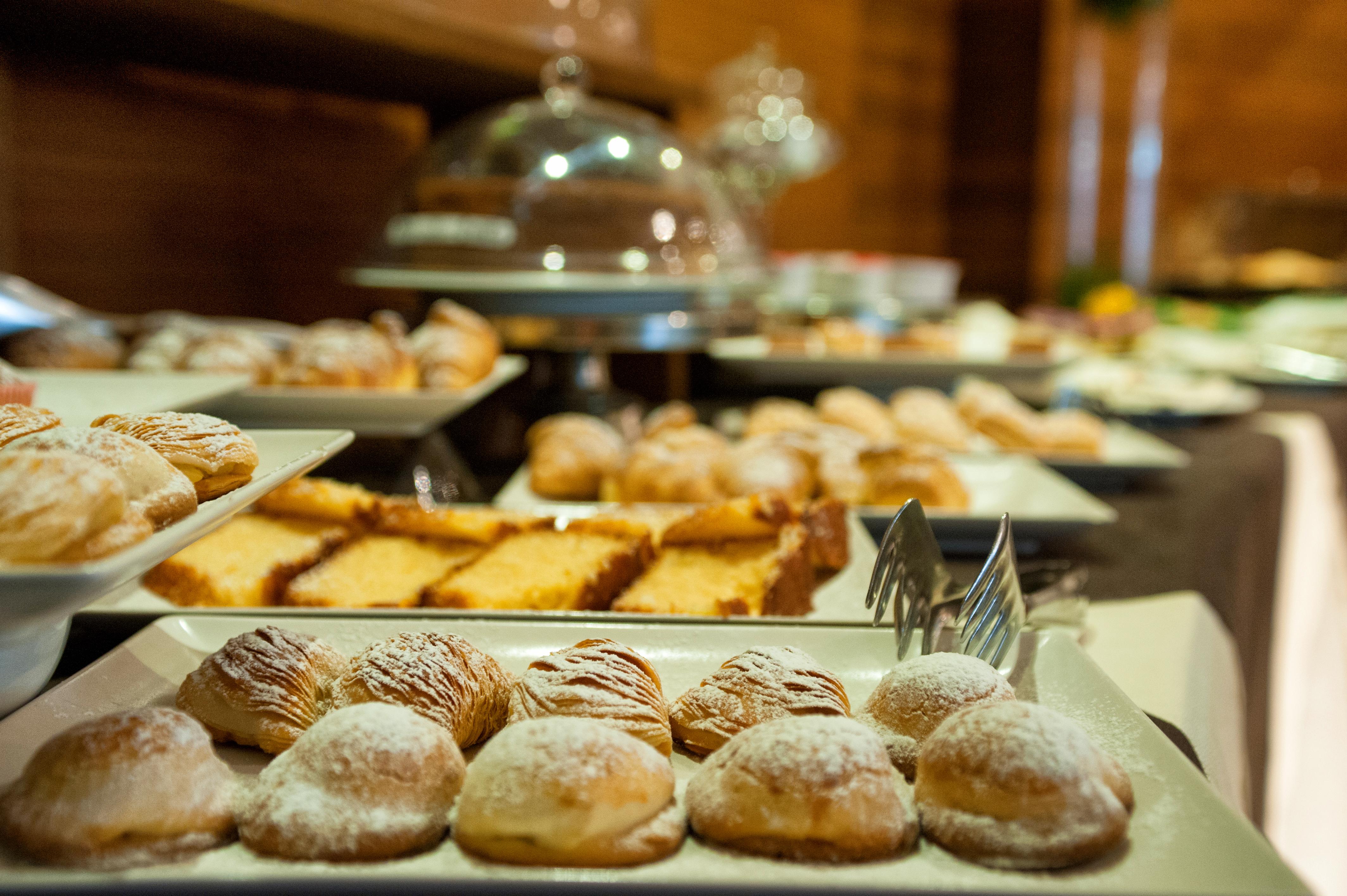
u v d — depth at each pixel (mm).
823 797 407
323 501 855
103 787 394
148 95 1632
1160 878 392
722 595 770
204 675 521
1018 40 5336
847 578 862
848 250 4902
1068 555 1021
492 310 1348
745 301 1860
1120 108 5621
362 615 666
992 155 5512
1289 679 1444
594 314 1354
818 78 4414
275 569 772
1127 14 5152
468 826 405
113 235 1595
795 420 1377
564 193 1423
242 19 1219
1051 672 587
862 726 450
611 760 413
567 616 672
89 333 1084
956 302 3131
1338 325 2738
